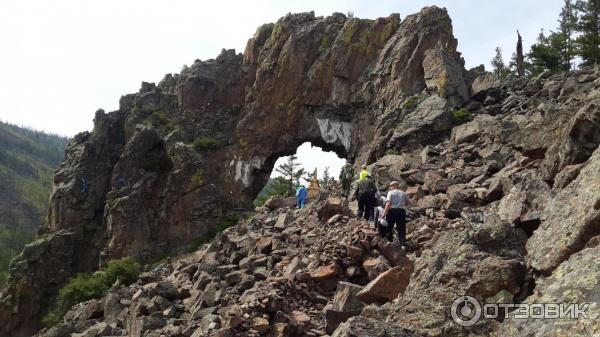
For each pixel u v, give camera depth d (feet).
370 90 193.47
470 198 66.74
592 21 191.42
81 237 184.24
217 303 53.31
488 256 30.35
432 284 30.35
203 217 177.58
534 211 36.52
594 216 26.81
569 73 128.26
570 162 41.24
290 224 71.31
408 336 26.16
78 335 61.00
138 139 190.70
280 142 204.64
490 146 87.10
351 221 62.39
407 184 86.17
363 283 47.75
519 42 180.86
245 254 67.41
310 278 48.62
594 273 23.11
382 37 203.21
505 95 142.41
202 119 208.85
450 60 169.37
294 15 216.33
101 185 195.31
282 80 205.46
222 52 221.25
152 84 222.07
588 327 20.86
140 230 174.19
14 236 425.69
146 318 53.57
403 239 53.31
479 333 26.61
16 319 168.04
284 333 39.37
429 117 133.39
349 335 25.34
